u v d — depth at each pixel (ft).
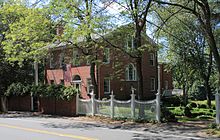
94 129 52.65
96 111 72.84
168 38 100.48
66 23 66.49
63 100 81.61
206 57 107.34
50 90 84.84
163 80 152.97
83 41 71.36
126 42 70.90
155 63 133.49
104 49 73.41
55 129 52.95
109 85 114.52
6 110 102.78
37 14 66.54
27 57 78.95
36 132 49.21
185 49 101.91
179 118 69.82
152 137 43.16
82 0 62.03
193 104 106.83
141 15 63.82
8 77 106.73
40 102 91.30
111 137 43.39
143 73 128.77
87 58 74.59
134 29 66.95
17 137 44.19
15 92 100.89
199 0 57.88
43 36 70.23
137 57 67.00
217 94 51.42
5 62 102.58
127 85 120.78
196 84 146.51
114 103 68.03
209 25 53.47
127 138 42.47
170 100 123.03
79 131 50.14
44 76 130.62
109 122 63.36
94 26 60.23
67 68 121.80
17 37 70.23
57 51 109.81
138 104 63.21
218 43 93.81
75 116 77.10
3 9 82.74
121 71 88.33
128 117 64.80
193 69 107.34
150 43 73.46
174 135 44.78
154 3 65.72
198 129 50.44
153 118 60.59
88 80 114.42
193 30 96.73
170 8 77.97
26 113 90.63
